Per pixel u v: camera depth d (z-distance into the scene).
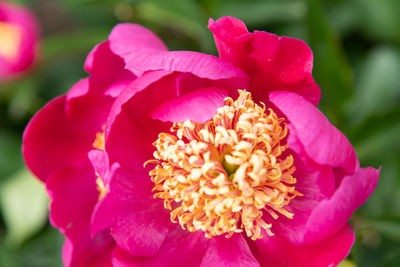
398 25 0.36
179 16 0.35
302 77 0.28
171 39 0.39
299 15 0.36
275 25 0.37
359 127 0.32
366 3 0.36
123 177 0.30
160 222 0.30
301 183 0.29
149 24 0.39
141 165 0.30
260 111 0.29
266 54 0.28
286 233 0.30
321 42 0.32
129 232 0.29
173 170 0.29
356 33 0.37
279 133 0.29
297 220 0.29
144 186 0.30
